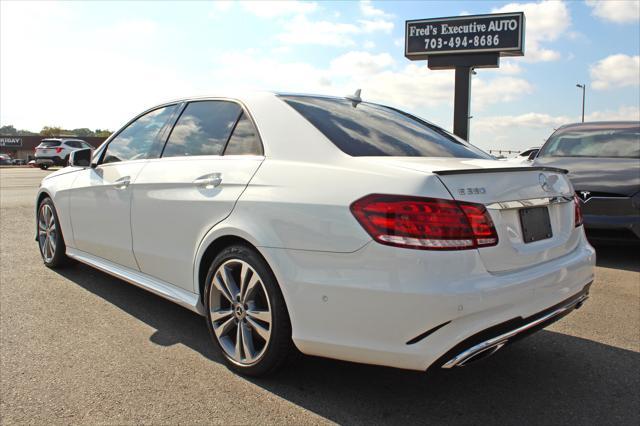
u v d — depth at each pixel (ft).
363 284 7.32
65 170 15.52
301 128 9.07
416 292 6.93
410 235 7.04
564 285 8.49
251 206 8.77
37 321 11.71
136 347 10.40
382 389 8.89
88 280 15.06
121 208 12.05
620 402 8.59
